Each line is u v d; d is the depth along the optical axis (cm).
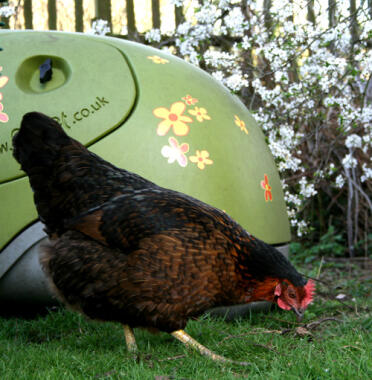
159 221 106
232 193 137
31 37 142
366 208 234
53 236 117
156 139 133
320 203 239
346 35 179
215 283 107
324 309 148
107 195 113
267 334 123
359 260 219
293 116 191
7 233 128
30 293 132
